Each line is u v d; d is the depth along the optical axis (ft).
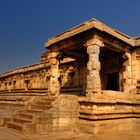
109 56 56.54
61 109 36.17
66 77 70.59
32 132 32.78
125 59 51.16
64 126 35.99
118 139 30.86
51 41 50.26
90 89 38.32
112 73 56.24
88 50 40.40
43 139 29.84
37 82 85.25
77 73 64.95
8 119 41.06
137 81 49.57
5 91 106.11
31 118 36.52
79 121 37.17
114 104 39.86
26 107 43.70
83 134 34.30
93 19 38.99
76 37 43.80
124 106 42.22
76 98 38.65
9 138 30.25
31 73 89.76
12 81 103.96
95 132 34.50
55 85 50.11
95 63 38.93
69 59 69.51
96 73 38.70
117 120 39.24
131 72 50.80
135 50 50.88
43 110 37.99
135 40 50.83
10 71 105.81
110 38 44.09
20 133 33.14
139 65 50.42
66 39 46.24
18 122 37.96
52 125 34.73
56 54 50.65
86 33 40.88
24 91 89.35
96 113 35.65
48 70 78.59
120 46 47.91
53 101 37.99
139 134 35.09
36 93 82.38
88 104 36.86
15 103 76.89
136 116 42.73
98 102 35.94
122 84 52.44
